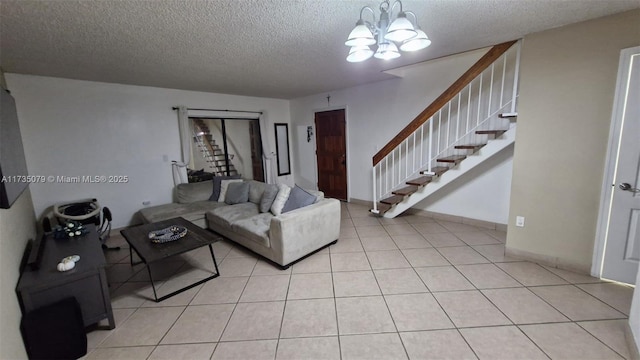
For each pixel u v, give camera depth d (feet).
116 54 8.81
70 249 7.71
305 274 9.05
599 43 7.30
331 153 18.97
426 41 6.13
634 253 7.48
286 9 6.10
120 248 11.85
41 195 11.71
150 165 14.60
